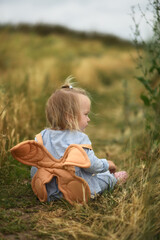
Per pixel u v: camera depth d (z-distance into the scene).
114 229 1.61
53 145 1.94
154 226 1.59
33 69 5.85
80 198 1.89
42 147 1.90
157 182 1.98
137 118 3.96
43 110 3.51
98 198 2.03
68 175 1.86
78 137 1.93
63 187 1.88
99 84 9.02
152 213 1.63
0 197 2.02
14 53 9.12
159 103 2.67
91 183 1.98
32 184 2.01
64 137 1.93
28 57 9.38
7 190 2.15
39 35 15.09
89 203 1.92
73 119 1.93
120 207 1.82
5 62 8.36
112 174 2.24
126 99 4.40
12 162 2.65
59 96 1.97
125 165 2.71
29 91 3.94
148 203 1.68
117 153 3.31
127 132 4.11
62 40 15.59
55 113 1.95
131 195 2.02
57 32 18.50
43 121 3.40
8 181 2.31
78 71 9.55
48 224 1.71
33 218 1.76
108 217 1.66
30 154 1.92
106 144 3.93
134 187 2.12
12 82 4.22
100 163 1.93
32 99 3.69
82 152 1.77
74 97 1.96
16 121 3.03
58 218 1.74
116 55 14.02
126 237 1.51
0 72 7.48
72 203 1.88
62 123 1.95
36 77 5.25
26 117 3.37
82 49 14.86
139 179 2.20
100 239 1.52
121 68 10.50
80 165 1.72
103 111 5.21
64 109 1.94
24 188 2.20
